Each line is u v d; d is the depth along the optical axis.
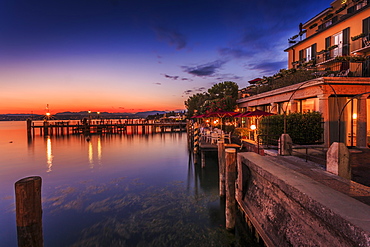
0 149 22.83
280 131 10.34
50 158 17.56
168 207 7.80
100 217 7.16
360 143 10.16
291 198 3.62
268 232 4.28
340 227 2.27
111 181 11.02
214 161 15.31
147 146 24.92
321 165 6.22
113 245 5.70
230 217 5.89
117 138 35.31
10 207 8.10
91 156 18.36
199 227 6.40
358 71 12.86
